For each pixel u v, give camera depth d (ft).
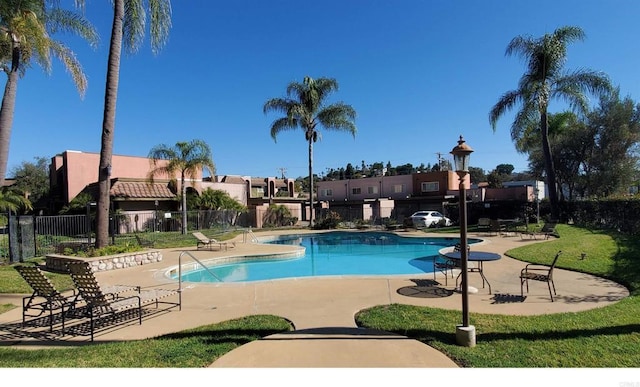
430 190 130.11
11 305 24.45
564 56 69.46
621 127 86.94
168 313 21.50
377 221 98.22
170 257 46.11
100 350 15.51
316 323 18.97
